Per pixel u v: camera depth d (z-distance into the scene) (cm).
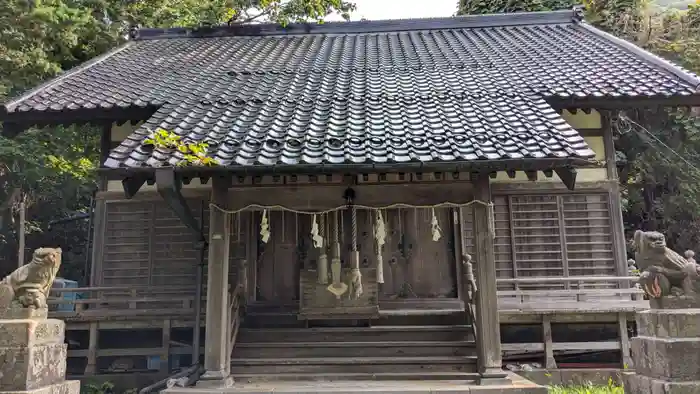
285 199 650
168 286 896
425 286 904
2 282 402
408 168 583
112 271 916
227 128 695
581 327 887
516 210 919
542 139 632
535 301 859
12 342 376
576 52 1039
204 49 1162
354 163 574
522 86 846
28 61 985
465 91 812
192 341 913
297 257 909
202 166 575
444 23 1288
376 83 874
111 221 931
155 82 934
